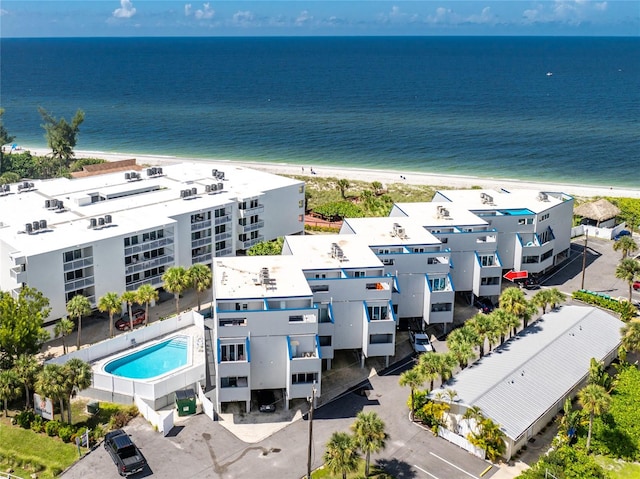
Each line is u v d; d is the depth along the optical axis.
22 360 73.38
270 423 73.75
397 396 79.44
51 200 108.81
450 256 98.19
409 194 171.38
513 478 64.50
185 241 107.88
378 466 66.38
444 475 65.00
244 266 84.69
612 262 123.19
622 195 174.38
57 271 89.38
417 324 96.06
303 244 93.25
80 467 65.75
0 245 92.88
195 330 92.06
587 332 87.00
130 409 75.50
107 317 96.50
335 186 180.25
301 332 75.25
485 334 79.69
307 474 64.75
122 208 109.81
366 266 84.88
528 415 69.69
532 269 112.31
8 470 66.19
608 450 68.25
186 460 67.12
